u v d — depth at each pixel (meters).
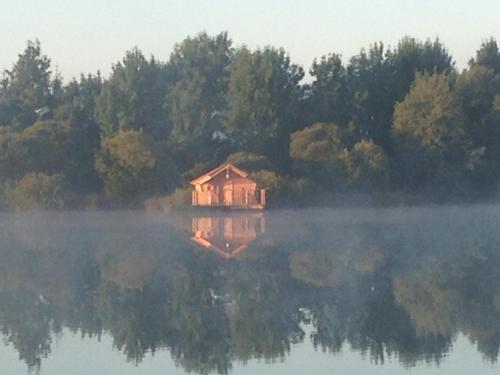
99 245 54.41
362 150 92.00
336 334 27.81
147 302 33.69
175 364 24.56
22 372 23.92
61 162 91.44
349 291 35.19
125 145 90.00
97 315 31.41
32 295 35.56
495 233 59.78
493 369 23.31
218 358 25.16
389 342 26.58
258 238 57.34
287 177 90.94
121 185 89.56
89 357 25.45
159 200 88.25
